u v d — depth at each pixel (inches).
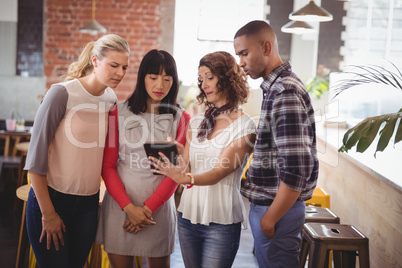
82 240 87.1
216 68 80.6
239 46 79.1
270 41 78.1
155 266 90.7
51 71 279.3
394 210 100.3
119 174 88.4
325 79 274.4
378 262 111.7
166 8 283.0
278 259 78.1
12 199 211.2
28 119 277.9
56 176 82.8
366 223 121.2
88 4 279.4
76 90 82.1
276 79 77.0
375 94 175.8
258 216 79.6
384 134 86.7
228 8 282.8
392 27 163.5
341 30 270.8
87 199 86.3
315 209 117.3
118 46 80.7
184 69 289.0
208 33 284.4
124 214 87.5
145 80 86.0
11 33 275.4
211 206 81.4
